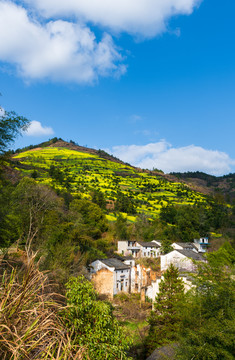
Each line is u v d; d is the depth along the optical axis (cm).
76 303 684
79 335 588
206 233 7825
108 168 18412
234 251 2122
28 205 2438
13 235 1485
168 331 1595
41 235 2488
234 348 901
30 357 327
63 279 1498
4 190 1516
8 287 374
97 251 4066
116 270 3541
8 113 1222
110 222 7094
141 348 1756
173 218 8550
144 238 6956
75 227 3919
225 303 978
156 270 4812
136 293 3669
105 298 3136
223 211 10881
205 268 1120
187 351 959
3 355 299
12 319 335
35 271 398
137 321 2462
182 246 5872
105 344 615
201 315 1002
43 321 353
